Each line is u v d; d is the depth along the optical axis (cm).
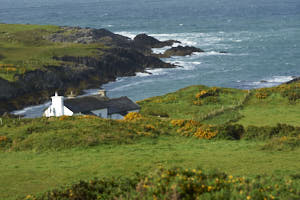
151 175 2602
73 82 15838
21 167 4262
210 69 18525
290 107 8869
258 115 8256
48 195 2705
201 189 2253
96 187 2667
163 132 6119
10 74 14162
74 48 19962
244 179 2495
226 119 7906
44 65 15850
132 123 6544
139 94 14212
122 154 4738
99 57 18288
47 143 5228
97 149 5003
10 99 13162
